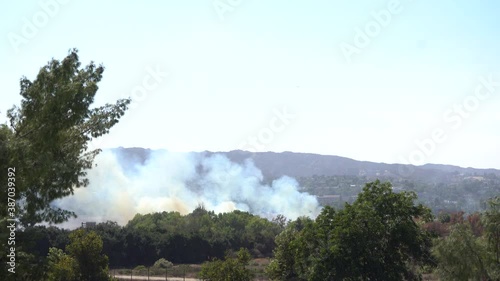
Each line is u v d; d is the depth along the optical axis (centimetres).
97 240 4412
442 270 2848
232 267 3978
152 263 8169
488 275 2756
